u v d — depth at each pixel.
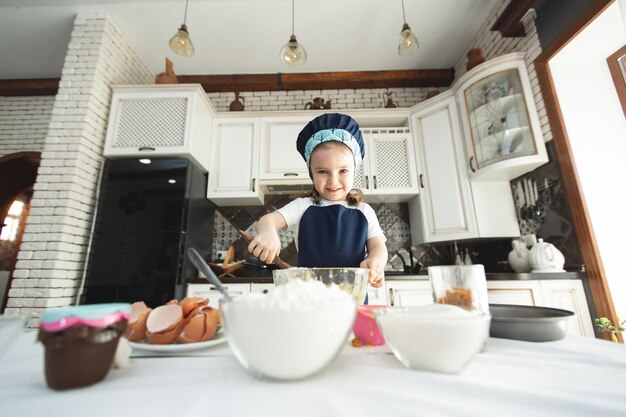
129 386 0.30
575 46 1.59
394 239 2.45
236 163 2.35
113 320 0.32
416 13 2.19
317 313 0.30
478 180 2.01
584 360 0.37
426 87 2.89
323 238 0.96
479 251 2.25
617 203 1.49
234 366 0.36
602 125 1.59
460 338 0.32
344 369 0.35
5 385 0.30
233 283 1.84
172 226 1.84
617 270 1.41
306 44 2.46
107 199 1.85
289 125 2.42
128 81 2.33
